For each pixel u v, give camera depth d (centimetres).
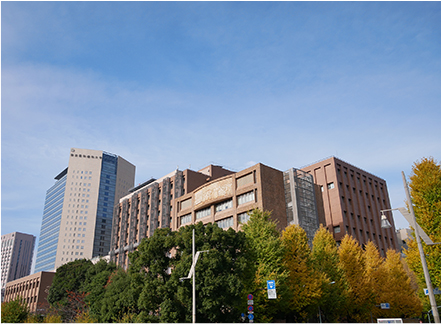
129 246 9919
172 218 8050
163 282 3603
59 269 8119
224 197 6331
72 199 18550
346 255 5309
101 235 18500
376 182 9850
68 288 7625
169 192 9138
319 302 4272
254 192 5884
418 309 5441
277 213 5941
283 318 4272
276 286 3681
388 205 9919
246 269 3806
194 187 8775
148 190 9969
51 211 19912
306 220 6203
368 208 9106
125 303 5000
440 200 3359
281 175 6412
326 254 4978
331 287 4597
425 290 3303
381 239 9031
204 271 3422
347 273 5156
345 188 8550
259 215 4431
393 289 5538
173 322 3350
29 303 10650
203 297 3378
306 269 4216
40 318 4962
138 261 3828
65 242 17738
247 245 3959
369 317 5197
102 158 19888
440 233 3284
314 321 4797
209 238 3750
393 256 6212
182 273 3406
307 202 6419
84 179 19088
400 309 5459
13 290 12775
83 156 19550
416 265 3453
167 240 3734
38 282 10512
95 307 5928
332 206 8319
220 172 9631
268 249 3956
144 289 3541
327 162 8725
